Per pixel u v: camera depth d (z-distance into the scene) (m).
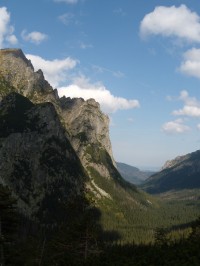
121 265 57.69
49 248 70.69
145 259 58.06
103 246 69.31
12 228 51.25
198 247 59.16
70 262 61.03
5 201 49.50
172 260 55.97
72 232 63.66
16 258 51.88
